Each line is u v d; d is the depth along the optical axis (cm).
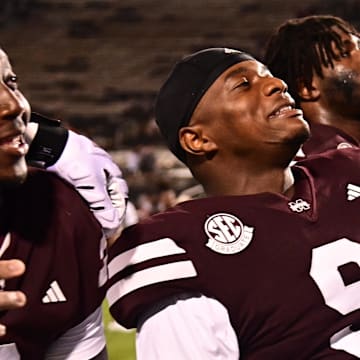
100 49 2925
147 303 243
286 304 245
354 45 318
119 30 2992
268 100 256
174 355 240
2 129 207
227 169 265
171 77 276
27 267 229
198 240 248
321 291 246
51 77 2825
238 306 245
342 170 269
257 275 246
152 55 2866
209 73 265
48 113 2633
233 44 2798
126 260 247
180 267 244
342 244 252
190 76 268
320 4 2705
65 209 236
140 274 244
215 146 264
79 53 2919
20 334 230
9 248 229
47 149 237
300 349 247
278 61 327
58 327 235
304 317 246
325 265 249
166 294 243
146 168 1978
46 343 238
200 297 245
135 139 2312
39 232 231
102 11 3078
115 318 250
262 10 2942
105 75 2806
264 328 247
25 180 234
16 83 220
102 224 244
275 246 249
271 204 257
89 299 241
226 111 260
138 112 2542
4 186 223
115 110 2608
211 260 246
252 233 251
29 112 218
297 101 324
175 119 271
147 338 245
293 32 325
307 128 256
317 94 319
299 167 271
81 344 247
